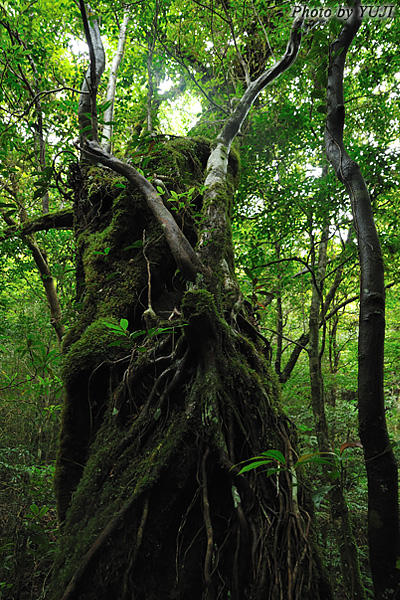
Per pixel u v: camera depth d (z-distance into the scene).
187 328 1.78
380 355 1.23
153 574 1.54
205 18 4.34
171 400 1.81
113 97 4.21
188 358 1.83
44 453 5.44
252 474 1.60
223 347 1.87
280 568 1.40
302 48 4.11
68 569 1.51
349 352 6.90
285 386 5.38
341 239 3.46
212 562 1.51
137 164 2.74
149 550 1.55
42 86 3.78
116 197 2.78
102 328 2.21
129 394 1.92
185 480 1.61
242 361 1.94
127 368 2.04
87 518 1.66
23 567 2.62
